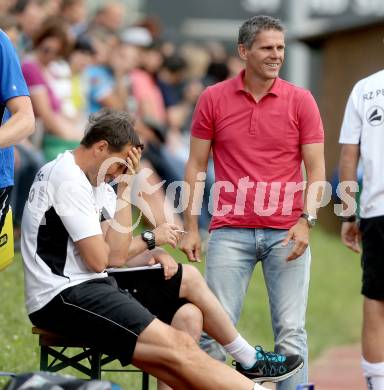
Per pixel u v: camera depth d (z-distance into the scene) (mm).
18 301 34406
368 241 25562
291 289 25266
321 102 62844
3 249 23719
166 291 24406
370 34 61469
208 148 25703
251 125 25047
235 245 25328
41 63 39656
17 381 19703
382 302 25609
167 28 68750
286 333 25250
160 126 44938
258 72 24844
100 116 23516
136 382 30453
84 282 22891
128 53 45688
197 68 54125
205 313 24484
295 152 25250
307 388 22344
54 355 23531
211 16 68688
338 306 47250
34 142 39500
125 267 24984
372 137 25641
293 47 66438
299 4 66375
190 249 25734
